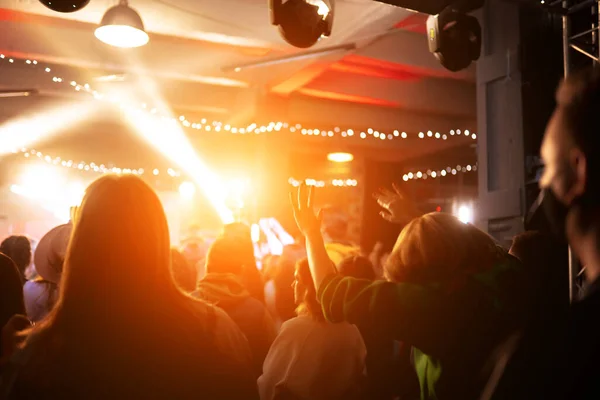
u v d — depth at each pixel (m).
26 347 1.26
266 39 8.55
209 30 8.20
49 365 1.22
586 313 0.57
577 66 4.55
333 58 9.20
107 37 6.02
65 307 1.27
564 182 0.59
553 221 0.61
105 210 1.30
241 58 10.16
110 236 1.28
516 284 1.51
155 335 1.27
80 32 9.53
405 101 12.37
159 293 1.31
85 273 1.27
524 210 6.59
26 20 8.86
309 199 1.76
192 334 1.31
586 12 4.63
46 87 11.49
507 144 7.05
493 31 7.34
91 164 13.40
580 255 0.59
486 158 7.32
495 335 1.43
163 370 1.26
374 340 2.56
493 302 1.46
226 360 1.33
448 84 12.67
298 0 4.14
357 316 1.51
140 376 1.25
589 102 0.57
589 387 0.54
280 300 4.35
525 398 0.62
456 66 4.27
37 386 1.21
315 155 14.92
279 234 10.85
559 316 0.61
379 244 4.75
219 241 3.03
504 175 7.08
